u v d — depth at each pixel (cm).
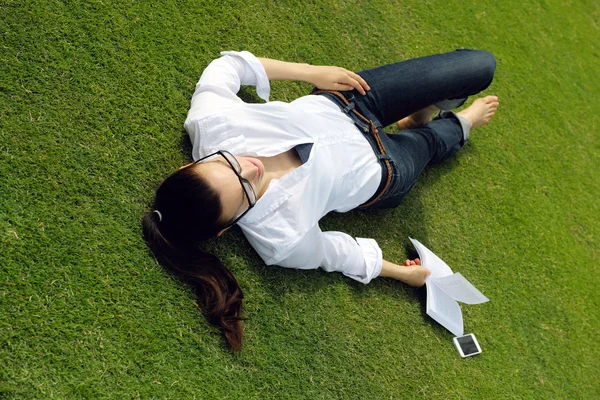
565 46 355
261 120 174
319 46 238
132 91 185
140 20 195
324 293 193
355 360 191
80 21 183
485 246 246
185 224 155
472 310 229
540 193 279
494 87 299
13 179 158
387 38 265
